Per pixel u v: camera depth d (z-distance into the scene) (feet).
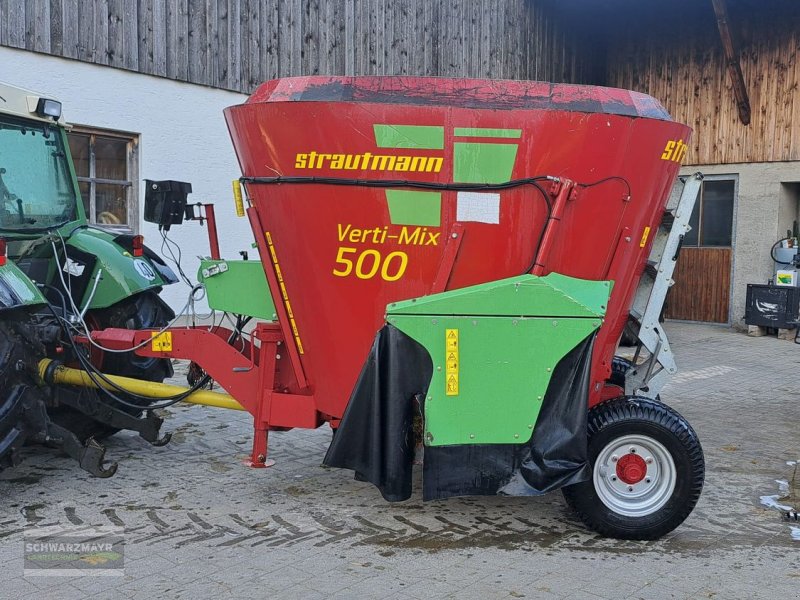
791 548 11.98
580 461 11.50
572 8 45.73
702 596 10.28
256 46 31.45
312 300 12.39
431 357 11.43
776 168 37.76
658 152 11.98
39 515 12.94
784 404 22.79
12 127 15.43
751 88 38.37
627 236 12.13
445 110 11.44
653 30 42.14
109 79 27.17
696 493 12.07
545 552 11.70
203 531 12.34
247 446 17.30
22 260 15.78
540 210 11.68
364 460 11.89
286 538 12.12
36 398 13.46
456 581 10.66
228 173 31.37
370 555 11.51
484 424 11.52
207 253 30.71
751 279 38.91
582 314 11.37
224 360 13.60
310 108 11.61
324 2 33.37
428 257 11.84
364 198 11.80
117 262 16.39
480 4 40.16
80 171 27.07
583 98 11.69
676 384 25.82
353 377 12.44
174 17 28.91
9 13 24.26
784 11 36.83
